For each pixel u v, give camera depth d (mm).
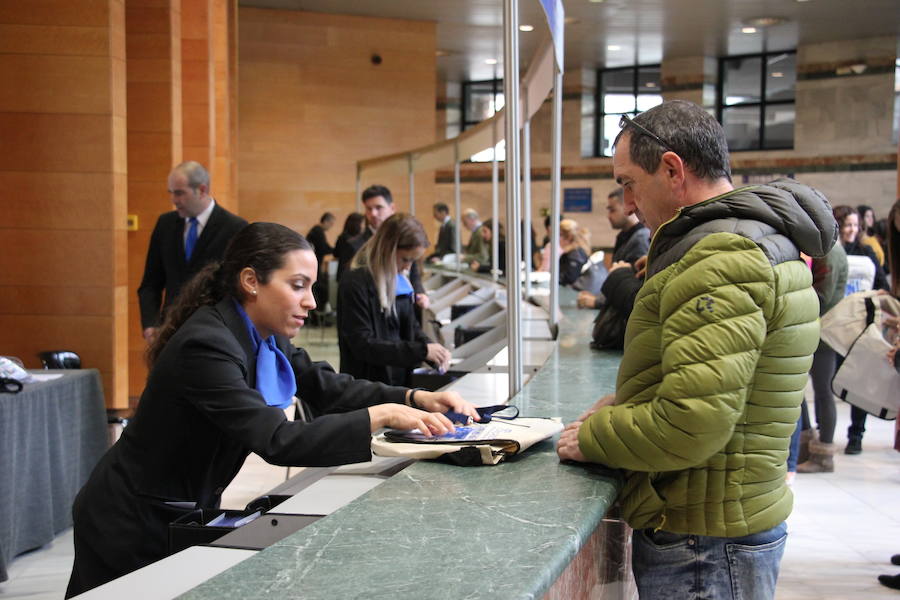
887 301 4027
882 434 6586
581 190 19891
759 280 1437
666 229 1569
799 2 13820
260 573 1158
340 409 2203
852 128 17406
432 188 15633
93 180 5668
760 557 1589
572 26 15625
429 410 2129
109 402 5727
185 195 4625
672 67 18703
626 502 1651
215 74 10609
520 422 2033
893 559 3973
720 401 1418
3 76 5594
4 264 5676
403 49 15344
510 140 2490
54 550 4004
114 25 5629
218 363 1833
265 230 1939
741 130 18641
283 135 15008
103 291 5703
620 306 3529
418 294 5031
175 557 1447
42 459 3984
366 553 1234
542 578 1143
